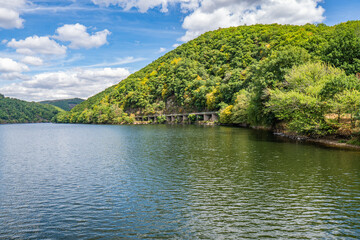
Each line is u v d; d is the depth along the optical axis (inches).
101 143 2068.2
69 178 940.6
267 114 2349.9
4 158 1407.5
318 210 604.1
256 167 1020.5
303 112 1694.1
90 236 501.7
